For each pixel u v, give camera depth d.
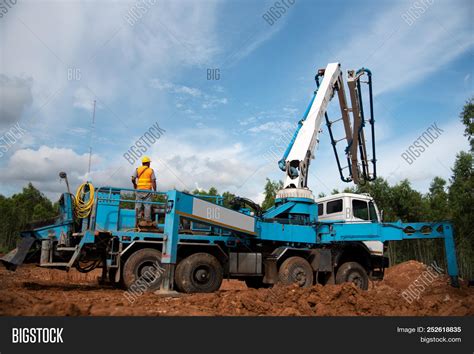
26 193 43.56
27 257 9.55
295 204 10.92
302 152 11.33
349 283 7.66
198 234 9.75
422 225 10.86
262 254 10.45
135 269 8.95
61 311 5.63
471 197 26.14
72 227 9.48
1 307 5.87
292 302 7.10
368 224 10.83
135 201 9.53
